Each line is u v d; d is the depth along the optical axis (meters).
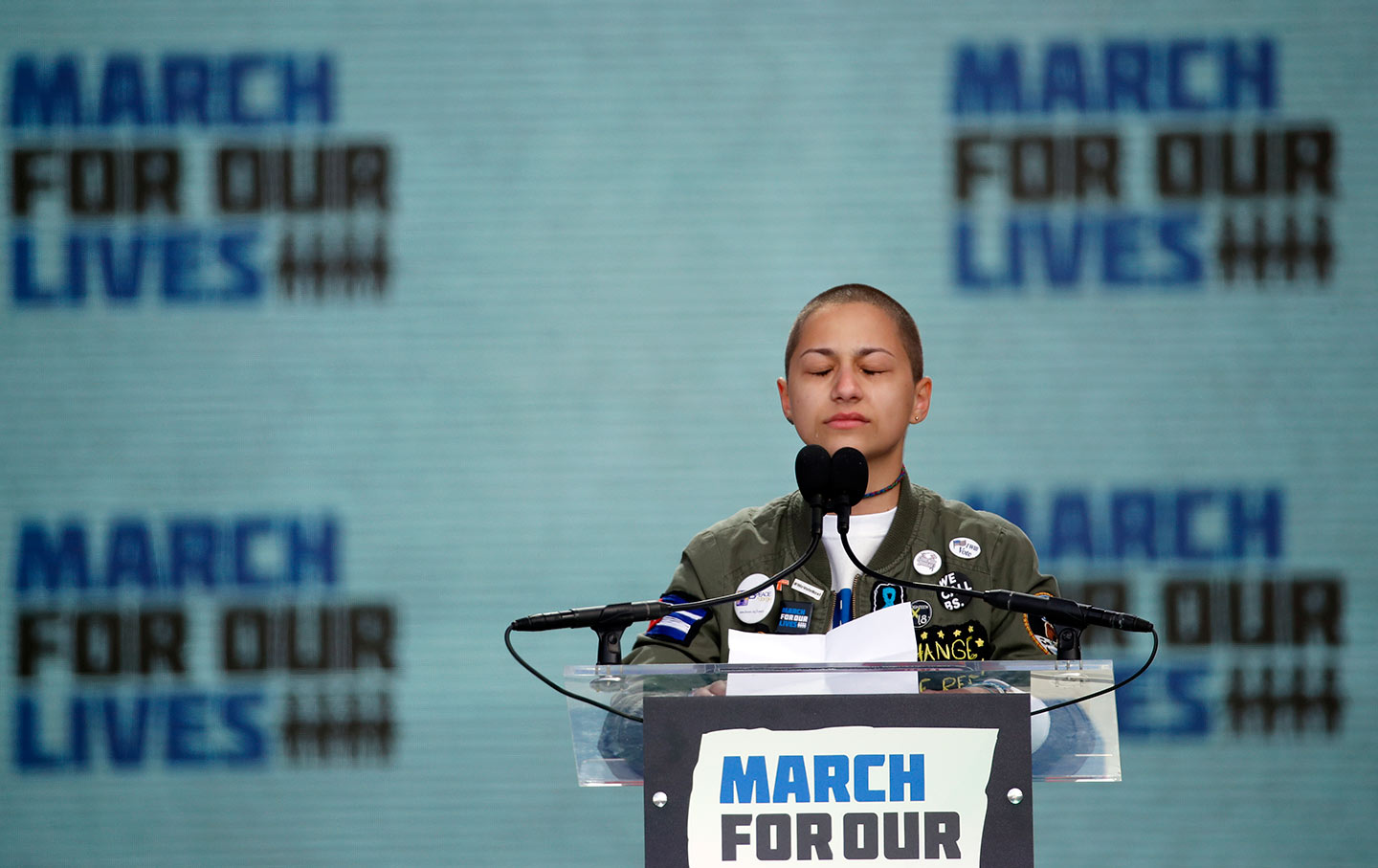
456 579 22.33
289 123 22.69
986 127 22.48
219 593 22.22
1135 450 22.16
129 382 22.50
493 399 22.58
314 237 22.67
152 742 22.00
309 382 22.56
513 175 22.78
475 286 22.69
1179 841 21.64
